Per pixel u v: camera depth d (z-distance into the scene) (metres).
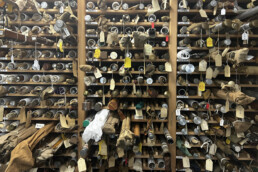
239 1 1.42
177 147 1.54
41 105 1.42
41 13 1.40
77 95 1.44
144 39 1.07
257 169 1.41
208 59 1.41
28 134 1.37
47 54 1.42
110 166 1.40
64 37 1.23
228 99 1.25
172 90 1.40
